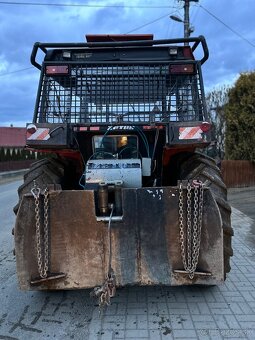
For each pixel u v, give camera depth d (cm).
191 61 443
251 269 497
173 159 483
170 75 451
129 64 454
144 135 454
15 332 345
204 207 339
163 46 461
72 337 333
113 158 458
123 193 340
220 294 414
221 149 2130
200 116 444
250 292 419
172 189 339
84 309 390
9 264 553
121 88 454
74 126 434
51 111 450
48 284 343
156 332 334
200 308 380
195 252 339
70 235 340
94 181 420
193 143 406
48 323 362
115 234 340
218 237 339
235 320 353
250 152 1383
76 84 454
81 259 342
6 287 459
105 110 452
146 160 451
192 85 449
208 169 407
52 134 413
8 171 3372
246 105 1337
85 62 452
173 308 381
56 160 475
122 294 420
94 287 344
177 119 448
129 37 513
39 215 338
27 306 402
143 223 340
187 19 1939
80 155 472
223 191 389
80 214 339
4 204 1222
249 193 1261
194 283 343
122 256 341
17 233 339
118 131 445
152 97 451
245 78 1347
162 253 342
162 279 342
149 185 468
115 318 363
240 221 807
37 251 339
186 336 325
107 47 455
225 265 368
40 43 445
